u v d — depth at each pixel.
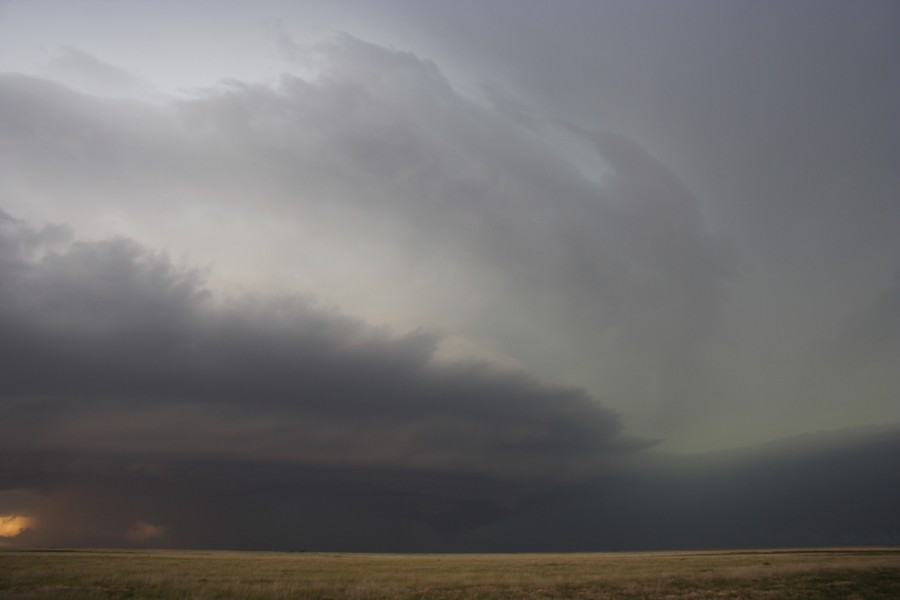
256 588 29.33
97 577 33.31
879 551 83.69
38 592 26.34
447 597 28.58
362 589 29.81
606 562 59.72
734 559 62.53
